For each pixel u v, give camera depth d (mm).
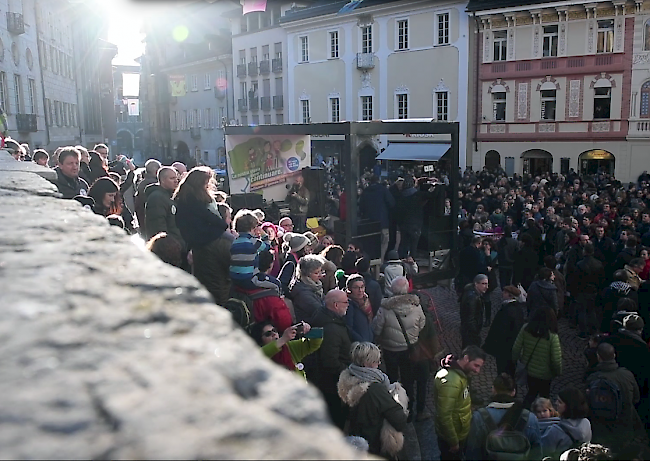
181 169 8422
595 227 11656
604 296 9047
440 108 38188
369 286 7832
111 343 850
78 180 6676
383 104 40625
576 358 9820
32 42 31656
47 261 1304
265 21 49656
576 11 32750
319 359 5566
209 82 58094
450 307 12664
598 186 25625
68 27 41656
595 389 5762
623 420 5715
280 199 15039
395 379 6992
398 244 11375
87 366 771
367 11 40312
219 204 6641
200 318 972
